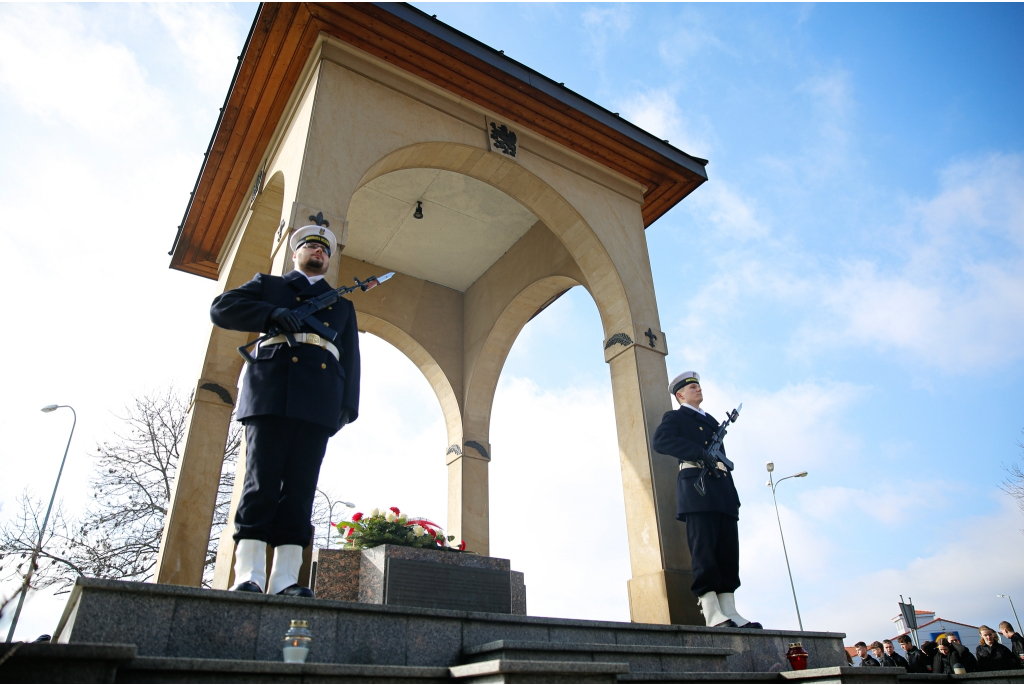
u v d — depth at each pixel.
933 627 39.22
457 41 8.34
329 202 7.04
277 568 4.29
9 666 2.48
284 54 8.07
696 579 6.48
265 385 4.41
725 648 5.10
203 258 11.05
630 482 8.20
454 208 11.64
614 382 8.92
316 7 7.64
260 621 3.74
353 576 6.14
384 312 12.66
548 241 11.74
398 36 8.09
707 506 6.55
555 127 9.45
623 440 8.49
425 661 4.14
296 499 4.40
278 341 4.58
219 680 2.99
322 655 3.82
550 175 9.38
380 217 11.77
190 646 3.50
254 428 4.42
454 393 12.57
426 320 13.07
